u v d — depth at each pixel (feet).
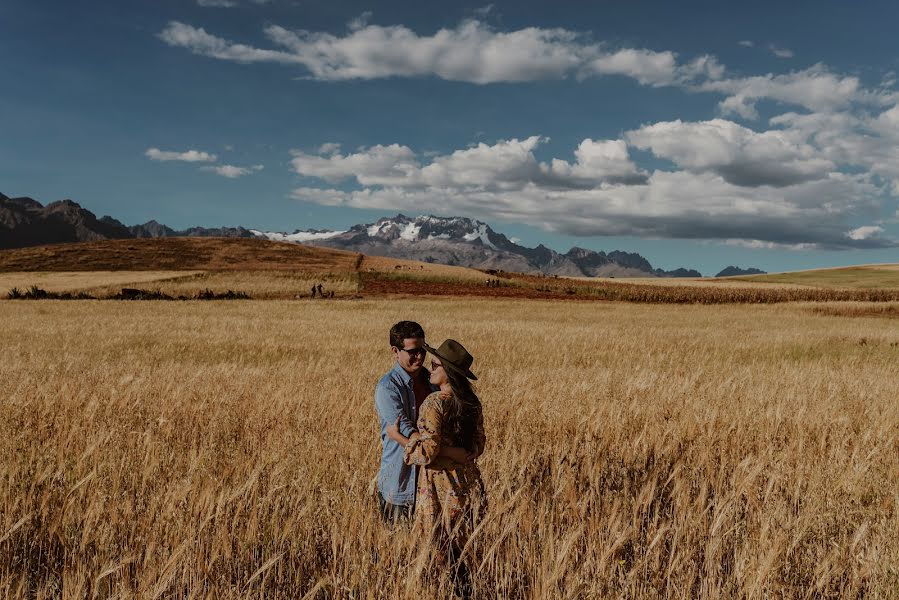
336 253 454.40
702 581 10.49
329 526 12.21
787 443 20.57
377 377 36.22
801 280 393.29
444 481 12.32
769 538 11.71
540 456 17.75
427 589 10.19
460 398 12.14
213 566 11.14
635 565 10.70
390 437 12.50
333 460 16.65
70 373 37.42
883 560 11.07
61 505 13.34
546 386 29.96
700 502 13.17
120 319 104.06
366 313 127.95
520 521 12.23
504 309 152.76
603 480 16.08
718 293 242.99
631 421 22.72
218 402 25.93
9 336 72.74
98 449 16.99
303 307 147.33
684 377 39.52
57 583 10.84
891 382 35.55
